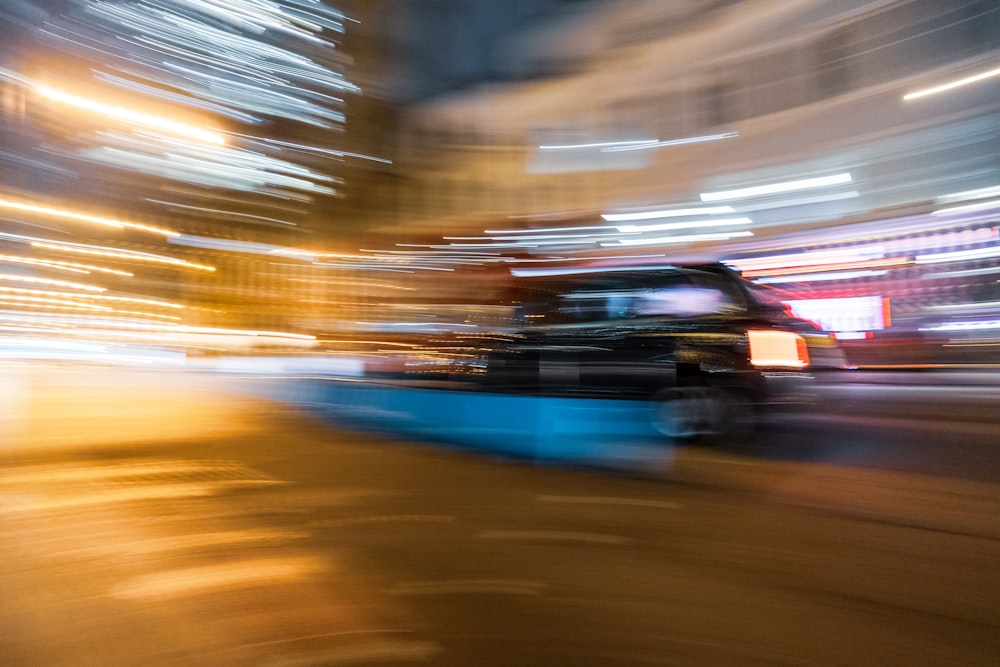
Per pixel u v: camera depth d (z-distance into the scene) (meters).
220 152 28.33
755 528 4.54
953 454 6.60
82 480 6.03
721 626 3.16
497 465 6.56
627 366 6.72
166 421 9.55
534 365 6.86
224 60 29.48
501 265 8.48
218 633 3.13
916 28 17.97
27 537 4.49
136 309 24.55
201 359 22.45
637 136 29.31
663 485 5.62
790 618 3.23
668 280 6.86
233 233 25.78
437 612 3.34
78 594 3.57
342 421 9.09
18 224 24.52
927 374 14.75
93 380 16.97
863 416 8.86
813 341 7.16
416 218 30.88
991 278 15.57
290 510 5.09
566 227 23.14
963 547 4.14
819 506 5.00
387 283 12.22
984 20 16.97
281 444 7.73
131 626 3.21
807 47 22.00
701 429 6.68
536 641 3.04
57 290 24.78
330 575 3.83
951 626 3.12
